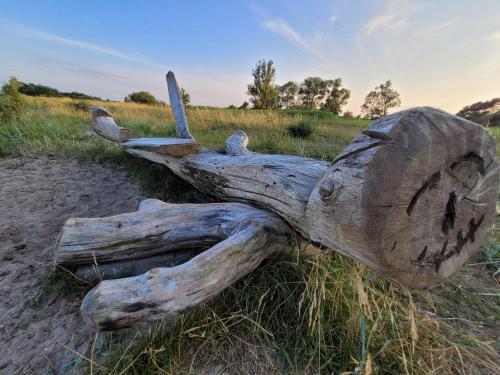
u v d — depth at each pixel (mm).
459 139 895
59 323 1446
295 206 1455
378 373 1177
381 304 1451
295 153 4605
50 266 1839
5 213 2578
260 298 1378
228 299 1467
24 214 2590
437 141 861
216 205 1805
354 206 950
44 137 5105
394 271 970
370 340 1221
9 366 1239
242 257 1351
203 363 1235
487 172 1002
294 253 1651
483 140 944
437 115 884
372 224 896
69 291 1608
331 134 7961
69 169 3949
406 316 1332
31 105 8359
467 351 1228
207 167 2334
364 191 905
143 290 1127
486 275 1926
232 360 1253
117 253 1607
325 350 1229
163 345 1211
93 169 3984
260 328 1333
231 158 2301
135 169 3818
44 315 1492
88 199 2988
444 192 941
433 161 878
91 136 5914
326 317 1354
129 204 2889
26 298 1597
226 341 1316
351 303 1351
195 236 1688
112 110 10883
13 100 7102
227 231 1588
